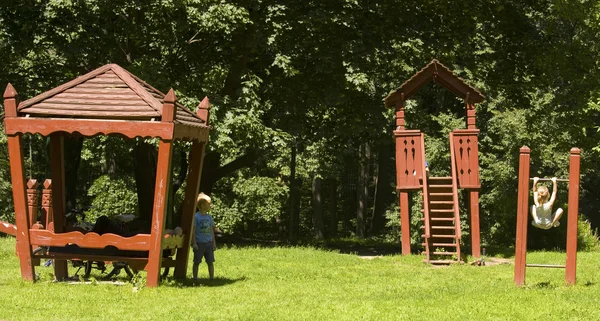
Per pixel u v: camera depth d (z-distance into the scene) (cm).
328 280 1452
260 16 2544
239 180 3981
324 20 2403
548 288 1281
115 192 3666
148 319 952
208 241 1420
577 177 1307
